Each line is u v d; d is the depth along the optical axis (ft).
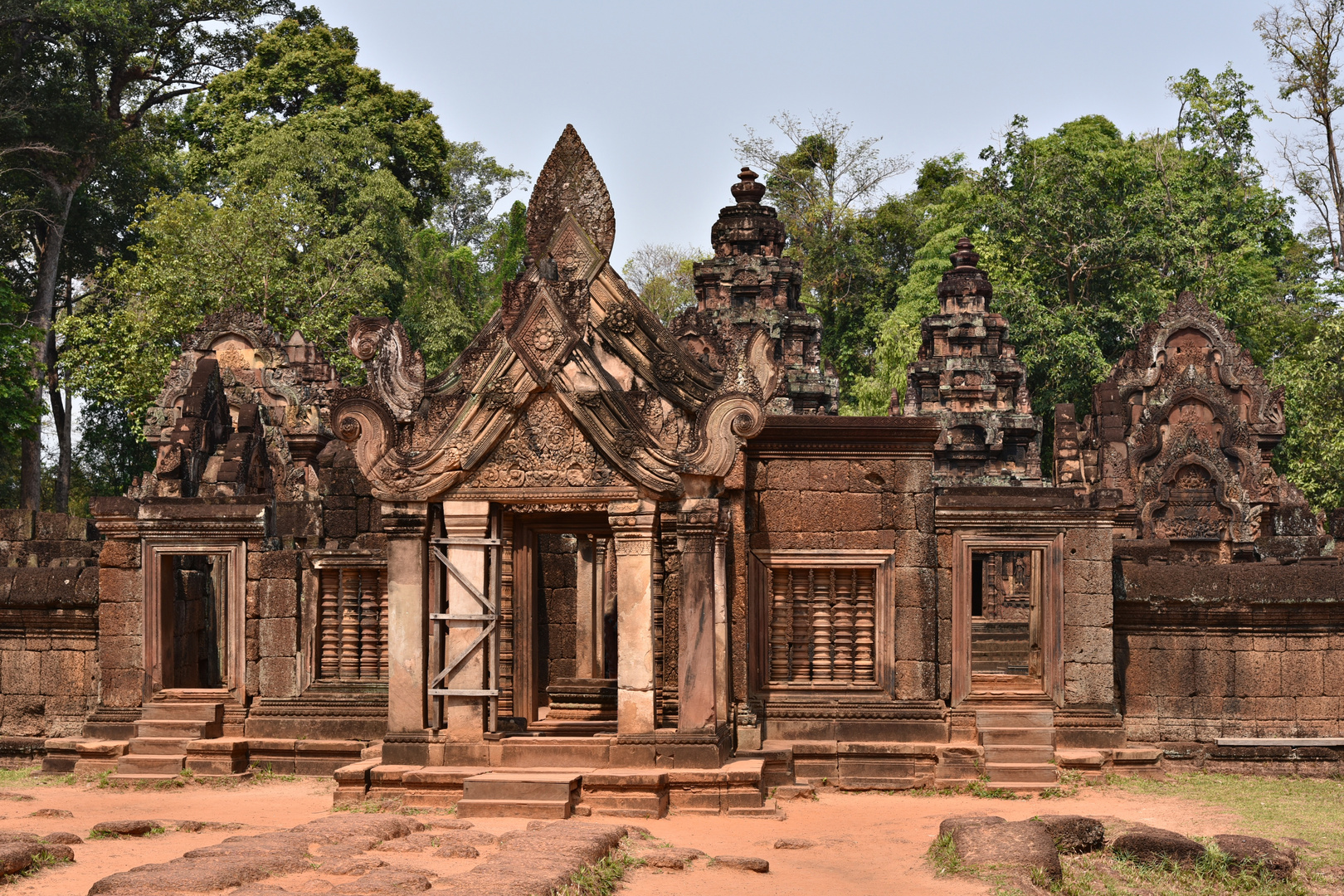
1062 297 150.20
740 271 108.47
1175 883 31.76
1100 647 47.03
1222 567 50.26
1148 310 139.23
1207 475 79.36
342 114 154.10
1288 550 71.67
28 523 66.95
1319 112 133.80
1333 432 107.04
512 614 46.75
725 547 42.78
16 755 52.31
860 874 31.81
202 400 65.62
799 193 206.90
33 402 119.34
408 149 166.91
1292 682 49.85
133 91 168.14
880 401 149.79
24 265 156.25
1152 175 155.12
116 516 49.80
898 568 46.93
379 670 49.42
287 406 97.55
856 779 45.21
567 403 40.93
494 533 41.98
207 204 134.82
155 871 27.20
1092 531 47.26
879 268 200.85
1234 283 144.97
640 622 40.52
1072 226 146.20
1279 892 30.94
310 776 48.14
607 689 51.83
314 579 49.62
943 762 45.01
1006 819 37.52
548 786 38.11
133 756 47.29
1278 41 133.59
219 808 41.29
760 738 45.21
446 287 176.24
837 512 47.11
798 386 105.81
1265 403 80.94
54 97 142.31
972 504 47.06
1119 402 80.69
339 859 29.58
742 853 34.19
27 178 144.05
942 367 119.24
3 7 138.31
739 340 47.60
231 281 124.36
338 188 148.56
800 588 47.44
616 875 30.22
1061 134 177.37
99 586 50.96
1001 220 151.23
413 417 41.88
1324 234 165.17
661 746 40.01
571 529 46.47
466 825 36.09
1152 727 49.83
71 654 52.95
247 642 49.80
